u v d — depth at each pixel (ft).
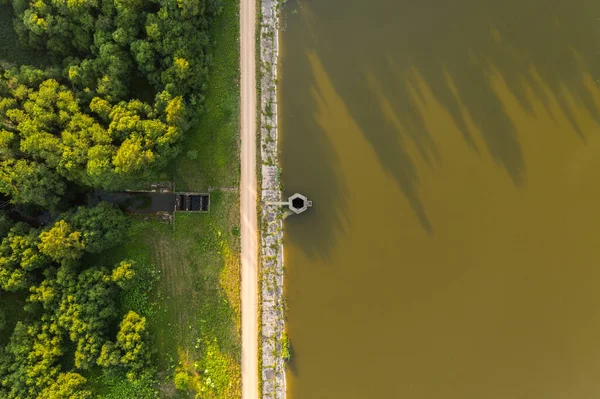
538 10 206.49
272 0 198.49
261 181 192.95
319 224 195.11
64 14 165.89
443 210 199.21
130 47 170.60
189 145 189.06
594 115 204.85
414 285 196.13
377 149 198.80
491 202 200.75
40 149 162.20
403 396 192.34
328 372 190.90
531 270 199.62
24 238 165.78
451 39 203.72
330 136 197.98
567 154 203.72
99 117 174.70
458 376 194.59
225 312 187.42
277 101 197.06
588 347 198.39
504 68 203.92
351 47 200.75
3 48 180.14
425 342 194.70
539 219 201.26
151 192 188.44
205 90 189.98
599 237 202.08
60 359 174.09
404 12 203.31
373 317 193.77
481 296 197.67
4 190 162.09
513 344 196.95
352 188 197.26
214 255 188.65
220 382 184.03
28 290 174.70
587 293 200.23
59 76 173.78
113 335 178.70
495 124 202.28
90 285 171.12
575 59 205.87
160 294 184.34
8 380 164.25
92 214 171.42
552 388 196.24
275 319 190.29
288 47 199.00
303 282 193.06
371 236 196.44
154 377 178.70
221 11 191.52
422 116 200.85
